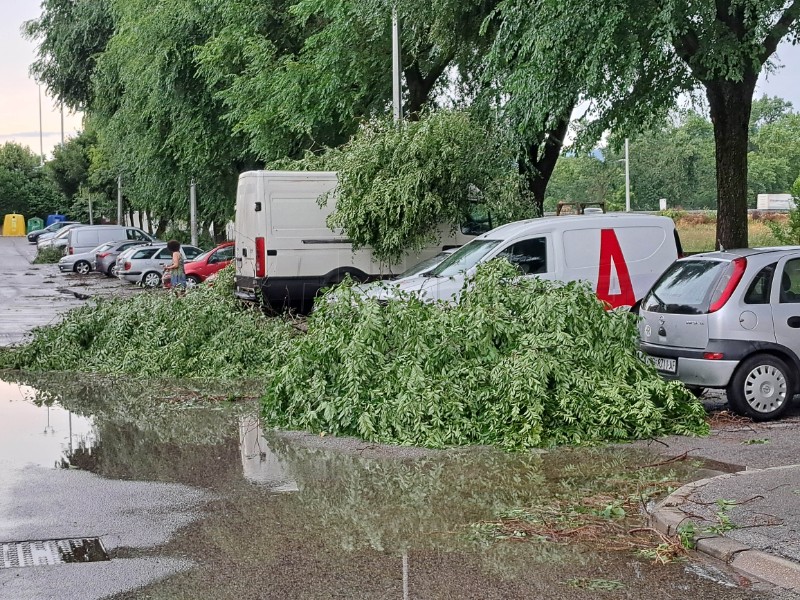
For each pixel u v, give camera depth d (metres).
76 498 7.82
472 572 5.86
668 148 67.75
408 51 25.22
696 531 6.36
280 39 30.42
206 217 43.59
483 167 19.94
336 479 8.35
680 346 10.69
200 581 5.75
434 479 8.28
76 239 48.06
